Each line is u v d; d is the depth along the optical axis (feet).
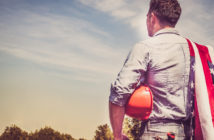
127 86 4.35
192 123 4.41
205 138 4.30
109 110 4.56
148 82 4.64
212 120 4.35
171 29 4.90
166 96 4.41
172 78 4.48
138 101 4.39
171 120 4.28
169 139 4.20
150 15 5.18
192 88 4.54
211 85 4.57
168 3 4.97
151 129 4.34
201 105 4.42
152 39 4.74
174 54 4.61
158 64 4.55
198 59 4.69
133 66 4.48
